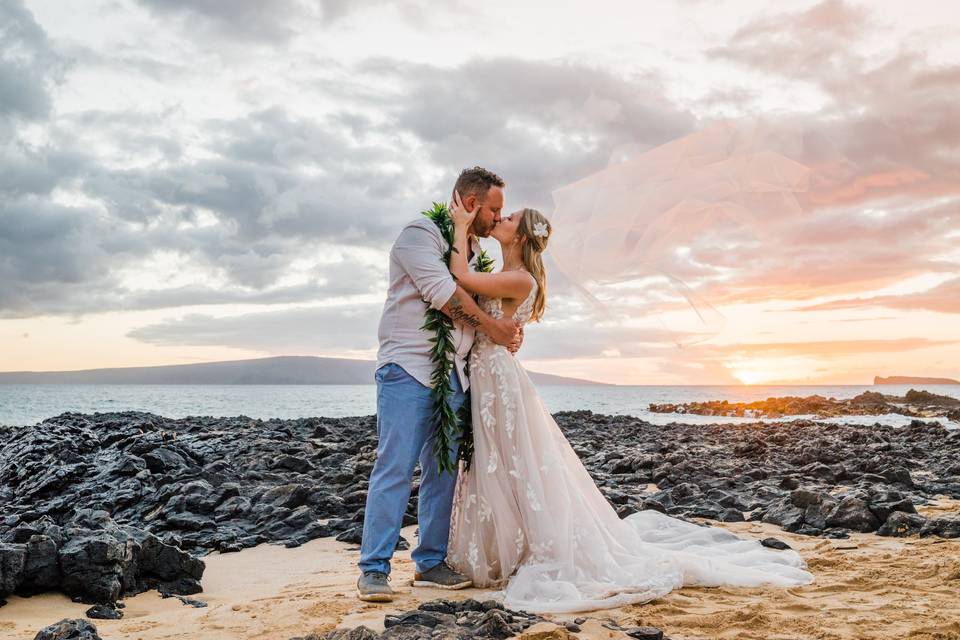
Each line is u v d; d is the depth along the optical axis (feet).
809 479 28.02
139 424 45.91
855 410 138.31
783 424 75.87
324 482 26.94
